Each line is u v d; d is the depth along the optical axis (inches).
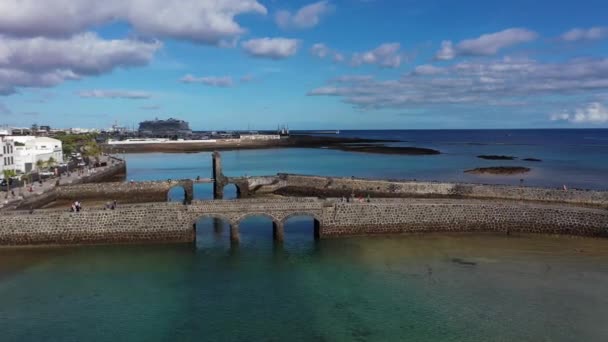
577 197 3408.0
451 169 5989.2
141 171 6348.4
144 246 2503.7
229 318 1667.1
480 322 1609.3
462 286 1909.4
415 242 2554.1
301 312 1706.4
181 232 2554.1
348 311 1707.7
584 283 1924.2
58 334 1555.1
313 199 2817.4
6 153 4648.1
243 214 2566.4
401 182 4065.0
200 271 2128.4
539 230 2674.7
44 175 4648.1
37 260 2268.7
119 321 1643.7
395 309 1716.3
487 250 2388.0
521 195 3604.8
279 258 2308.1
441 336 1521.9
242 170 6402.6
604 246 2428.6
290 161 7711.6
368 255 2332.7
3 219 2448.3
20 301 1798.7
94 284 1971.0
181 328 1596.9
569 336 1513.3
